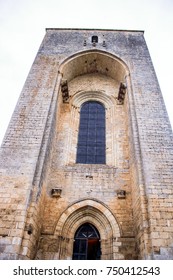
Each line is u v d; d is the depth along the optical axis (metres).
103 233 9.38
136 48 15.50
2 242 6.90
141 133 10.00
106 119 13.73
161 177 8.55
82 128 13.39
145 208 7.95
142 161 9.09
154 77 12.92
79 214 9.76
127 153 11.85
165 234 7.17
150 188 8.25
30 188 8.16
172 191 8.17
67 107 13.88
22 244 7.07
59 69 13.50
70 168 11.16
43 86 12.15
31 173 8.57
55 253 8.59
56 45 15.44
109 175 10.89
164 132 10.05
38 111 10.80
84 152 12.32
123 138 12.51
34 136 9.79
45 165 9.50
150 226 7.39
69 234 9.34
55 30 17.19
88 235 9.56
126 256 8.47
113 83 15.66
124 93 13.64
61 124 13.09
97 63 15.59
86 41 16.09
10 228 7.22
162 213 7.63
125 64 14.03
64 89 13.51
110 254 8.71
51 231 9.10
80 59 14.87
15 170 8.62
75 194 10.20
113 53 14.82
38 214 8.52
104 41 15.90
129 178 10.79
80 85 15.45
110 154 12.10
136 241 8.59
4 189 8.12
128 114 12.17
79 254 9.05
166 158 9.12
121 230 9.16
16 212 7.57
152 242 7.02
